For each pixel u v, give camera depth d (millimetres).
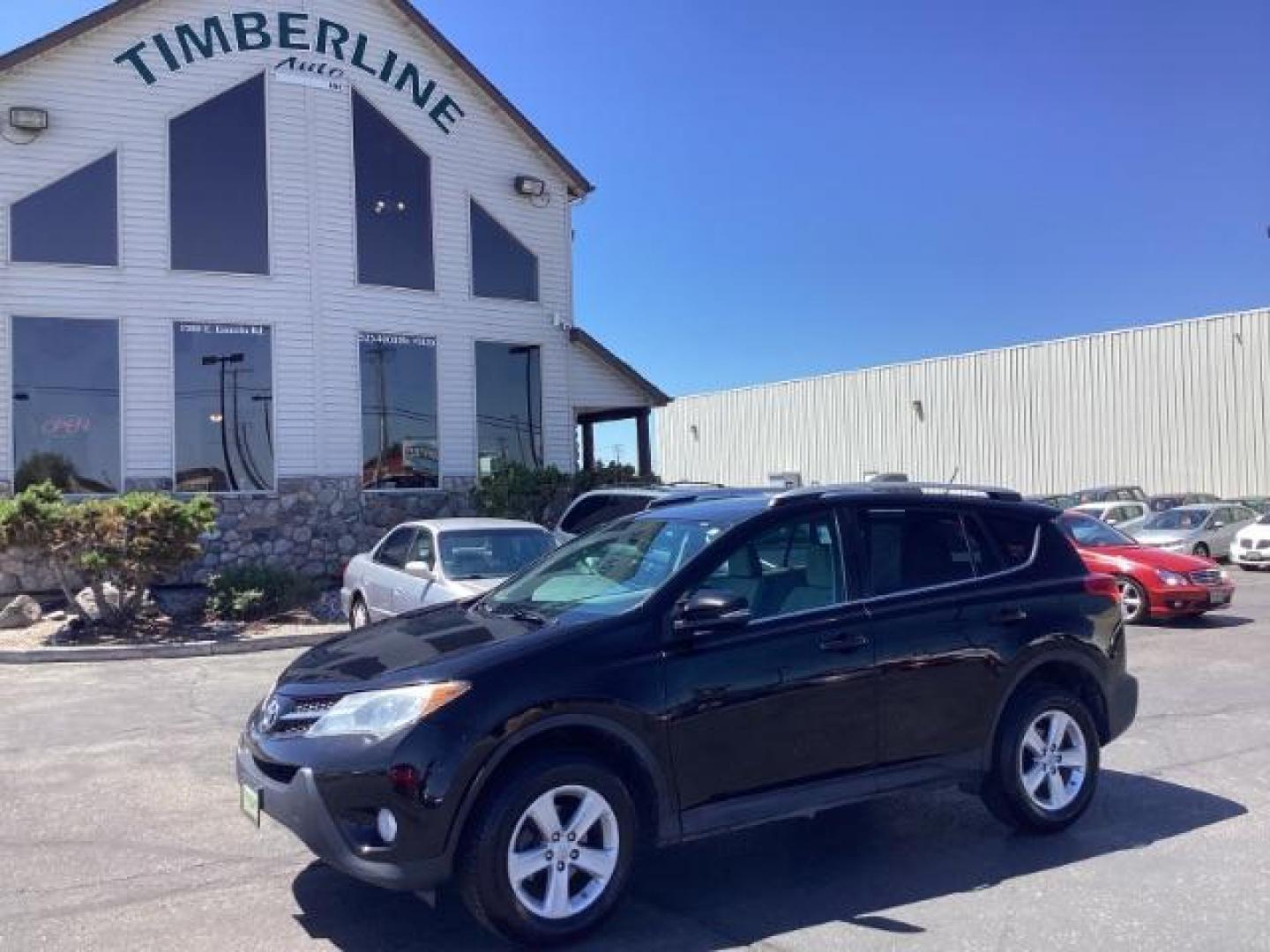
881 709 5359
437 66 19156
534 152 20266
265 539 17062
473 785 4402
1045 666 5980
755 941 4555
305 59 17812
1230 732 8258
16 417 15758
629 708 4703
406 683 4551
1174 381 30969
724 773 4930
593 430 23312
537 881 4539
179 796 6770
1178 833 5895
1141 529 24328
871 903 4969
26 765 7516
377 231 18391
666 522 5855
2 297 15695
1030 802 5773
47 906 4996
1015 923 4699
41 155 16016
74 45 16281
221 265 17078
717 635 5016
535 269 20188
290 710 4766
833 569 5496
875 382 39406
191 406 16766
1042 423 34188
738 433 44875
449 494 18766
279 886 5258
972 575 5867
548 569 6113
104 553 13172
